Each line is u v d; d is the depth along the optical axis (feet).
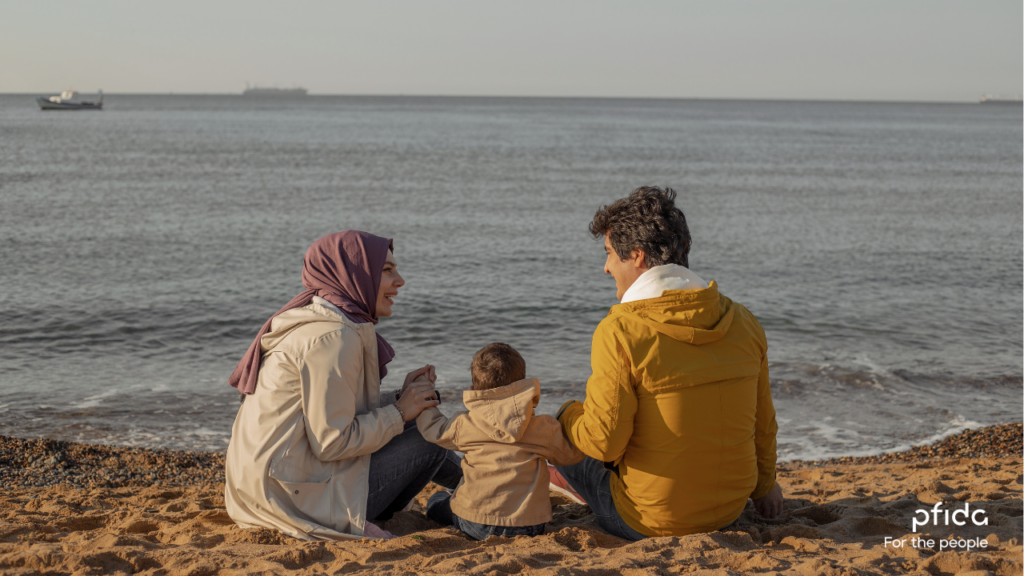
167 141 205.16
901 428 24.71
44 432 23.16
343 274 10.07
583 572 8.07
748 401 9.07
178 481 18.39
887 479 16.26
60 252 56.39
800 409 26.53
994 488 14.16
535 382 9.82
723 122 431.43
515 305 43.55
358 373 9.87
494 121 395.96
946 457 21.26
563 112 595.88
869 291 48.39
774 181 129.59
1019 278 52.80
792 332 38.01
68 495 14.69
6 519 11.75
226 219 77.36
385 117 433.89
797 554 9.03
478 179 126.31
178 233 67.62
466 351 34.86
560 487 11.30
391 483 10.61
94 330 36.50
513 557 8.53
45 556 8.56
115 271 50.57
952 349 34.81
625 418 8.68
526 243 66.54
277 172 130.62
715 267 56.85
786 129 352.49
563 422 9.82
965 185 125.49
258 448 9.68
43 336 35.17
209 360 32.50
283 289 46.75
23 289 44.11
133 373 30.09
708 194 109.60
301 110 561.43
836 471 17.88
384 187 111.75
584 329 39.01
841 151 211.41
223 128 280.92
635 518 9.56
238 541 9.68
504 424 9.62
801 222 82.17
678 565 8.24
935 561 8.68
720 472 9.07
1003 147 238.48
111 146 182.60
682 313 8.62
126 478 18.40
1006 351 34.55
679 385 8.64
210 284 47.57
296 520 9.64
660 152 198.08
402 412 10.16
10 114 404.36
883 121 495.82
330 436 9.49
